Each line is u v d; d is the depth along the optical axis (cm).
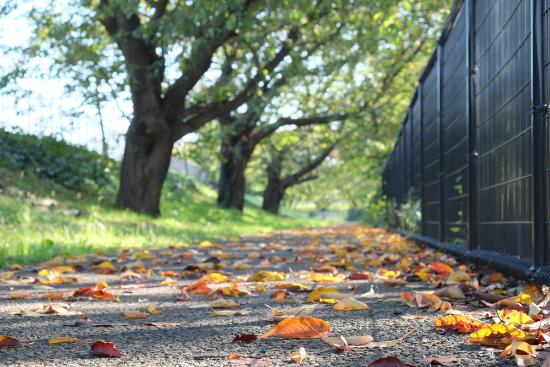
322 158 4331
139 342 264
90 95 1563
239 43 1788
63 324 309
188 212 2192
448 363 210
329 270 600
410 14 1852
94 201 1758
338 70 2183
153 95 1697
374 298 393
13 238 775
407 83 2658
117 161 2323
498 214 509
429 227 959
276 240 1355
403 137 1364
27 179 1708
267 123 2770
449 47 751
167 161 1758
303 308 314
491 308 334
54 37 1519
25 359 233
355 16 1861
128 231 1145
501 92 496
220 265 626
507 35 475
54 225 1035
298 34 1895
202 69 1717
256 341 259
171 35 1450
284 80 1934
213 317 330
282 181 4403
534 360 204
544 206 389
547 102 385
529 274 392
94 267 613
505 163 484
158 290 461
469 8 604
